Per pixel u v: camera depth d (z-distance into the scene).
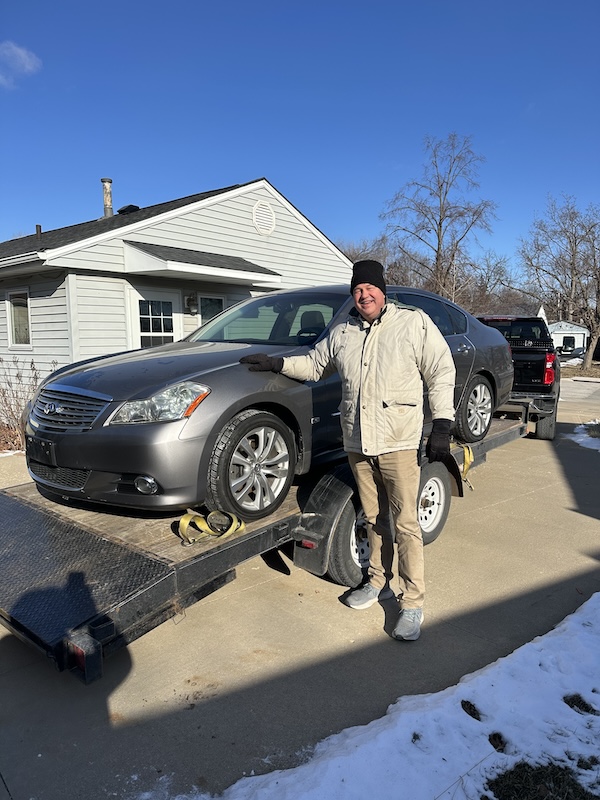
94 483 3.03
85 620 2.33
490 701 2.38
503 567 3.85
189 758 2.17
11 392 9.59
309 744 2.23
